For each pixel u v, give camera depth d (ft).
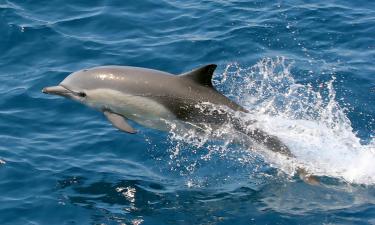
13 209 54.90
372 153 61.36
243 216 54.44
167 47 78.33
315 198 56.44
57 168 60.29
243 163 61.16
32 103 69.41
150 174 60.08
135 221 53.93
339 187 57.57
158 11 85.05
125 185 58.39
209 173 60.13
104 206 55.72
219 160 61.52
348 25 81.20
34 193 56.95
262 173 59.88
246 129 59.21
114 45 79.05
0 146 62.75
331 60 75.46
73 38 79.92
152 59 76.38
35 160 61.11
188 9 85.40
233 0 86.94
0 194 56.65
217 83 71.15
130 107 59.26
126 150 63.16
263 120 60.59
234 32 80.07
